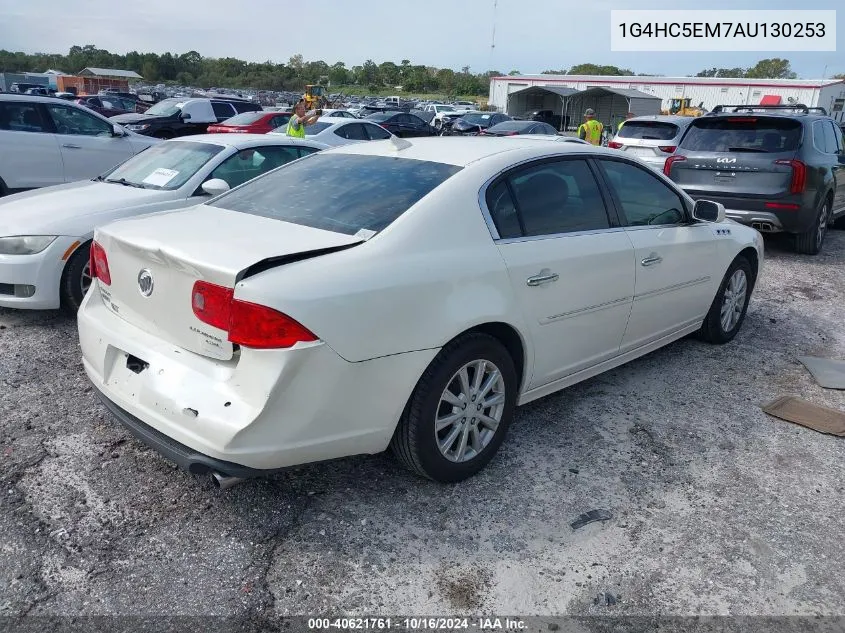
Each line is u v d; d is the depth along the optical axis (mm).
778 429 3963
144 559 2686
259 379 2498
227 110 19469
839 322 6043
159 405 2689
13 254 4961
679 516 3094
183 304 2695
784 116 8102
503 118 27438
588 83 42469
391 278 2764
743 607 2566
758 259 5414
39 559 2652
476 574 2682
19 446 3426
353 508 3053
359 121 15766
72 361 4520
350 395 2678
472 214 3182
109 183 6160
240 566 2672
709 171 8352
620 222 3984
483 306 3061
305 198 3385
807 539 2967
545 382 3637
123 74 74688
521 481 3314
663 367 4828
